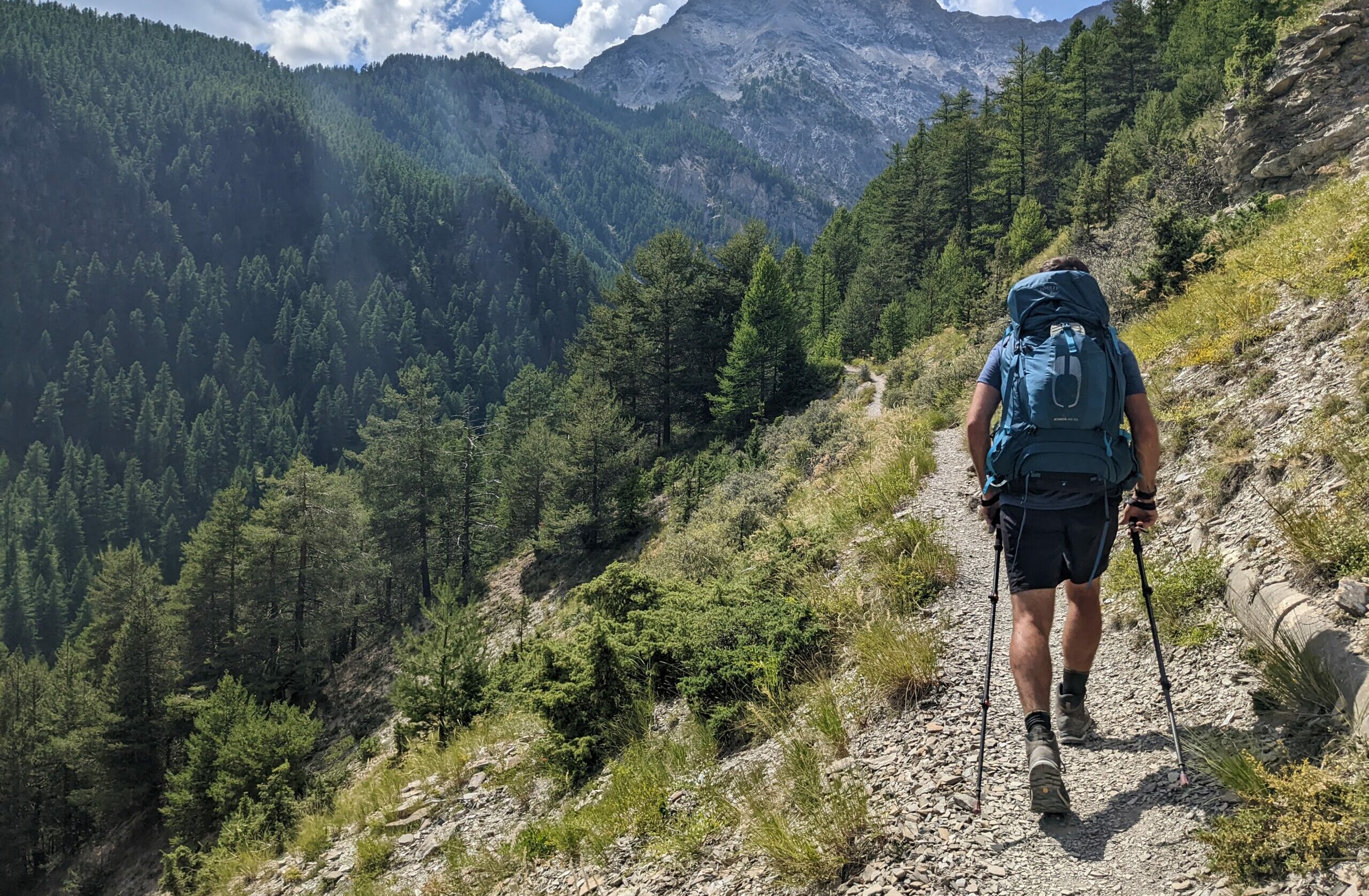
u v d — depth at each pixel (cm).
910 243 7069
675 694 636
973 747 357
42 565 11288
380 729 2836
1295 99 1664
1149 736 318
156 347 19575
